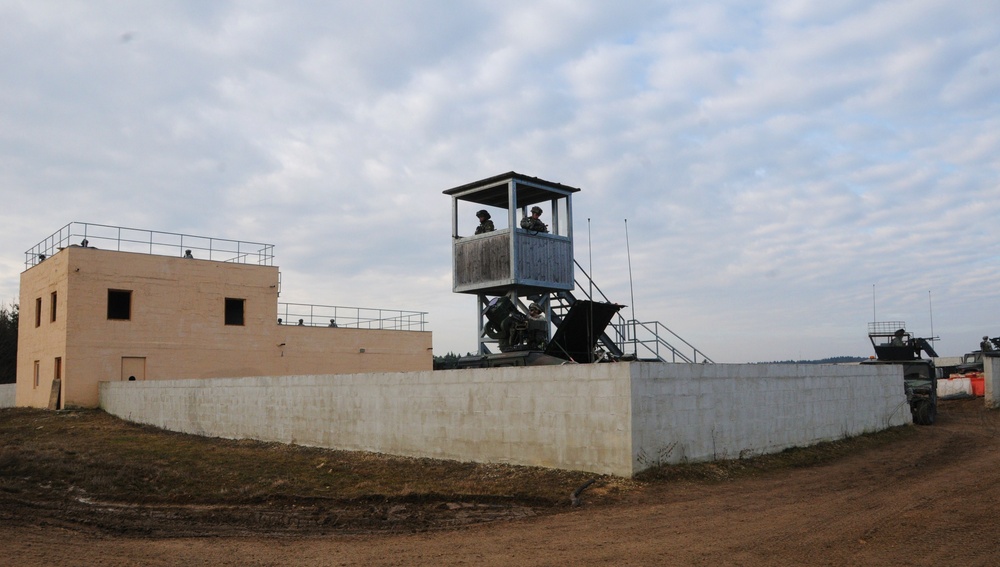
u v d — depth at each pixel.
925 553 8.26
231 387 24.05
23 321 38.19
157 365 34.56
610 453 13.49
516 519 10.98
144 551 9.55
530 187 23.31
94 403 32.84
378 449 18.39
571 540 9.47
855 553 8.38
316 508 12.29
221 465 17.56
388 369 42.50
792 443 17.75
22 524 11.31
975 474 13.84
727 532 9.58
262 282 38.06
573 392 14.16
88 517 11.91
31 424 28.30
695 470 13.89
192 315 35.78
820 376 19.48
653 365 13.87
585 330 21.83
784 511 10.82
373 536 10.25
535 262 22.84
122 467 16.58
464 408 16.23
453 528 10.55
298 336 39.19
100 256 33.47
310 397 20.83
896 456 17.36
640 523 10.29
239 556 9.21
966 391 39.31
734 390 15.97
